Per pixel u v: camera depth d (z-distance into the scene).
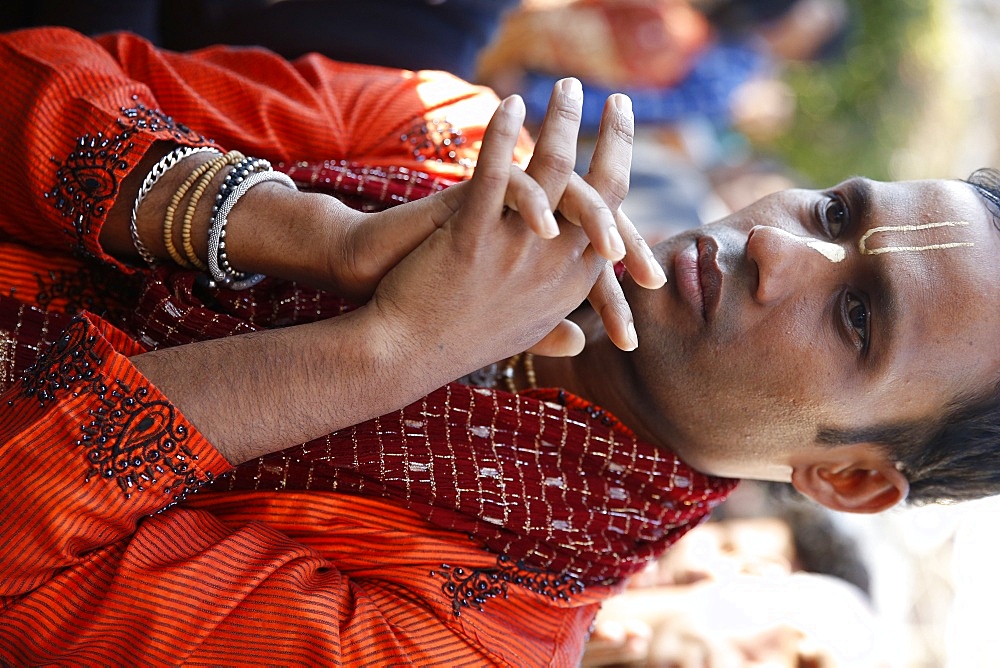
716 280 2.00
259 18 2.85
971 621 4.32
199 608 1.64
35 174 1.78
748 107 5.83
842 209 2.12
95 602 1.64
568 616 2.05
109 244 1.83
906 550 4.45
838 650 2.64
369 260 1.61
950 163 6.73
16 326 1.84
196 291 1.90
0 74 1.85
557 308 1.62
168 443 1.57
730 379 2.01
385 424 1.87
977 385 2.03
